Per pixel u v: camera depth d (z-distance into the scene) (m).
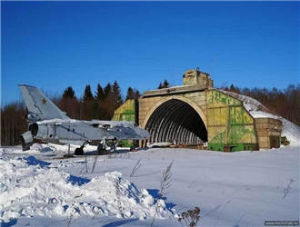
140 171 13.69
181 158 21.45
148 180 11.09
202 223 5.96
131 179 11.32
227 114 32.72
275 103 85.25
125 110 41.72
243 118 31.70
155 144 41.06
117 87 98.25
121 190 6.88
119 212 5.96
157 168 14.78
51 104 27.08
